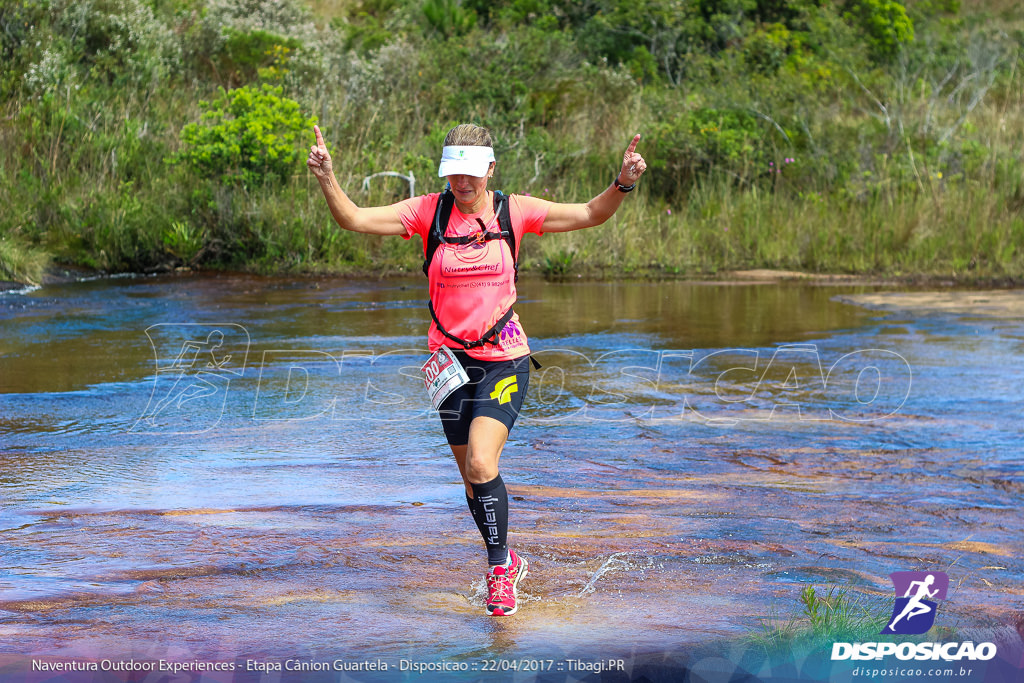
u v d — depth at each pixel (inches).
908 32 974.4
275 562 156.9
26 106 621.3
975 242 568.7
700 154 668.7
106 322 392.8
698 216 629.6
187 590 143.9
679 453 230.4
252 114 581.6
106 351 339.0
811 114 740.7
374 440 238.2
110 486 199.0
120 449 227.5
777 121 727.7
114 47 712.4
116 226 547.2
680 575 154.3
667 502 194.4
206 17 782.5
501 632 128.0
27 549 161.5
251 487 199.5
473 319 143.6
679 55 895.7
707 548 168.1
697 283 524.4
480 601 141.5
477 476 138.1
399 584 148.3
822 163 671.8
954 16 1235.9
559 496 197.5
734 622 132.3
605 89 767.1
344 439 238.8
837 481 210.5
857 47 919.0
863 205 631.8
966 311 435.8
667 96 767.7
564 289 501.0
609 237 576.1
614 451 231.6
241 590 144.4
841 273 561.9
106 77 696.4
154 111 674.2
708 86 809.5
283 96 669.9
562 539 171.5
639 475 213.3
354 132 654.5
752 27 933.2
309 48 767.7
